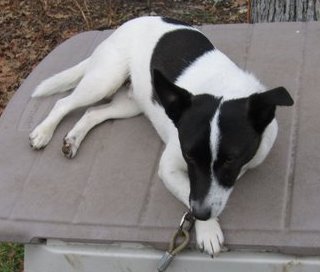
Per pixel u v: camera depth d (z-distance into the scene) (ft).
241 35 5.92
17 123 5.47
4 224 4.67
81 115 5.42
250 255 4.35
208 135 4.04
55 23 8.63
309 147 4.78
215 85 4.54
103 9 8.77
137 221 4.52
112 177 4.85
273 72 5.44
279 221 4.36
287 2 6.49
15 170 5.04
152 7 8.68
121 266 4.55
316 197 4.46
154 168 4.87
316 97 5.15
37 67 6.03
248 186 4.58
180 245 4.34
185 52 4.99
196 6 8.62
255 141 4.18
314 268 4.28
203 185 4.10
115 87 5.29
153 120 5.04
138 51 5.22
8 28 8.69
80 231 4.55
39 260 4.69
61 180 4.90
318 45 5.64
